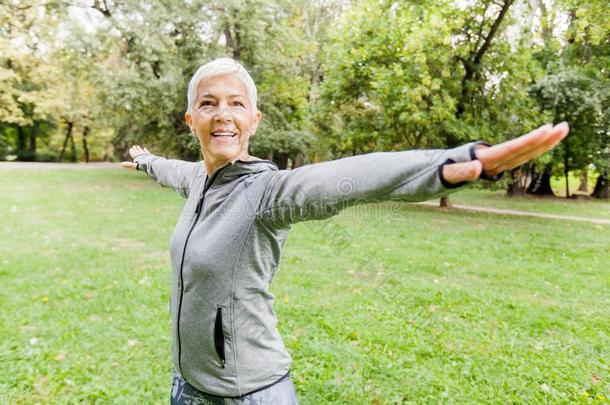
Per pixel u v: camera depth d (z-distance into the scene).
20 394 3.39
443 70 13.31
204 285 1.38
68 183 18.14
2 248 7.53
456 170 0.80
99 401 3.35
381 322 4.90
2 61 21.67
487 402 3.50
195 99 1.42
